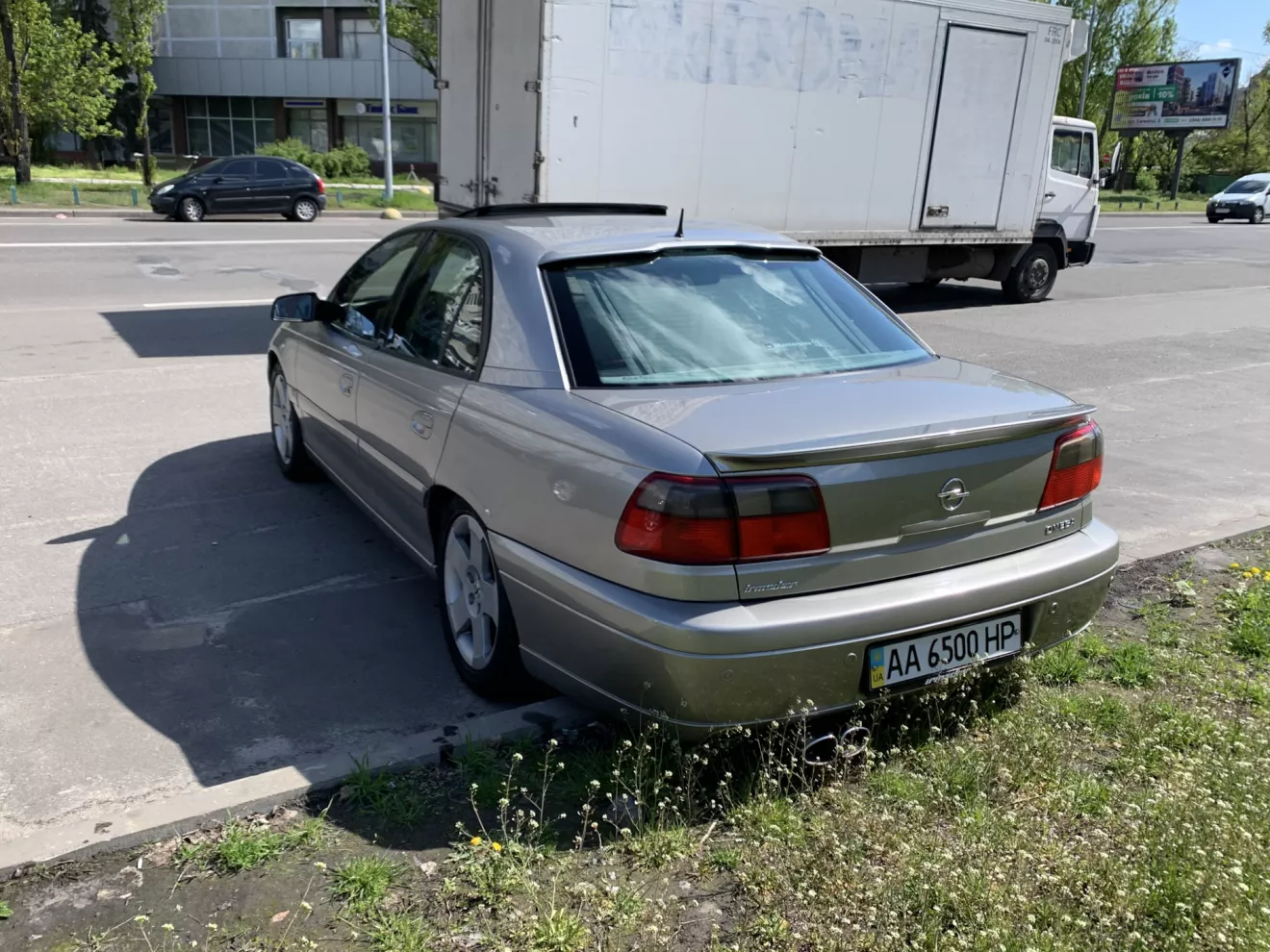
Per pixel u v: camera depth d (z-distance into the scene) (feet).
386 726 11.64
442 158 40.93
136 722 11.52
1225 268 73.97
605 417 10.11
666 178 36.65
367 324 15.67
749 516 9.07
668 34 35.22
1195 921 8.32
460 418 11.83
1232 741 10.90
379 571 16.03
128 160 165.48
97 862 9.09
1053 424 10.51
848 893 8.54
